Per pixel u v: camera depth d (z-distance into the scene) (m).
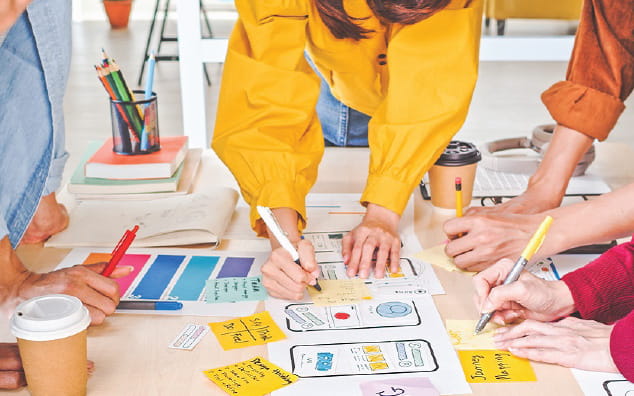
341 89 1.88
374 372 1.06
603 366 1.07
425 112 1.51
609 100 1.53
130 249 1.44
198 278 1.34
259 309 1.24
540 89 5.21
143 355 1.11
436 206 1.64
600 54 1.53
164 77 5.52
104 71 1.69
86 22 7.55
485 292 1.18
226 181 1.79
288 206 1.43
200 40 2.41
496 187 1.73
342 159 1.94
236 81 1.52
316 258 1.42
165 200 1.62
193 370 1.08
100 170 1.65
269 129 1.51
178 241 1.45
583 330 1.13
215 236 1.45
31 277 1.22
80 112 4.58
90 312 1.18
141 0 8.61
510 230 1.35
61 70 1.36
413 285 1.32
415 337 1.15
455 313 1.23
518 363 1.10
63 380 0.98
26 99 1.28
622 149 2.00
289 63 1.51
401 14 1.44
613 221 1.33
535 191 1.58
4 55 1.24
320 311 1.23
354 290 1.30
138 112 1.70
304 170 1.49
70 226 1.51
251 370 1.07
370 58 1.65
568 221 1.35
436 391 1.02
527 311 1.20
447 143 1.52
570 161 1.57
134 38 6.84
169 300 1.26
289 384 1.04
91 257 1.41
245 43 1.55
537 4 3.67
